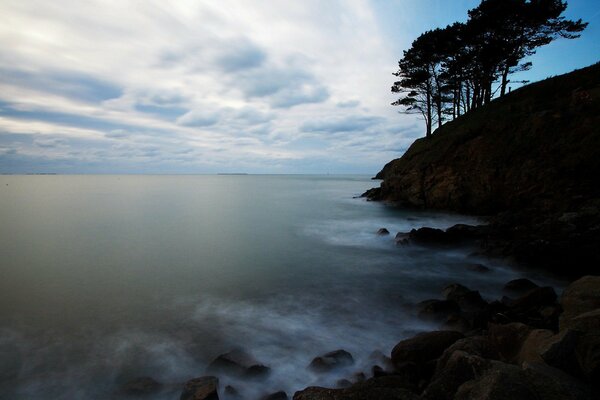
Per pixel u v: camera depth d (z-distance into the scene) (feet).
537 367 14.29
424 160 103.65
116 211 126.11
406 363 22.70
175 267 54.19
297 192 236.63
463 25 117.29
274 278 48.32
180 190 265.75
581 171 65.87
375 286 44.04
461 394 14.87
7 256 61.41
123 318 35.19
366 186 318.86
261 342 29.58
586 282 21.34
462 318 29.37
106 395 23.08
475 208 87.71
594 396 12.82
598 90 72.64
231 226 92.79
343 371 24.32
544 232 51.34
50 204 151.02
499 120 87.56
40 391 23.53
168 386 23.59
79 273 51.08
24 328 32.94
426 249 60.39
